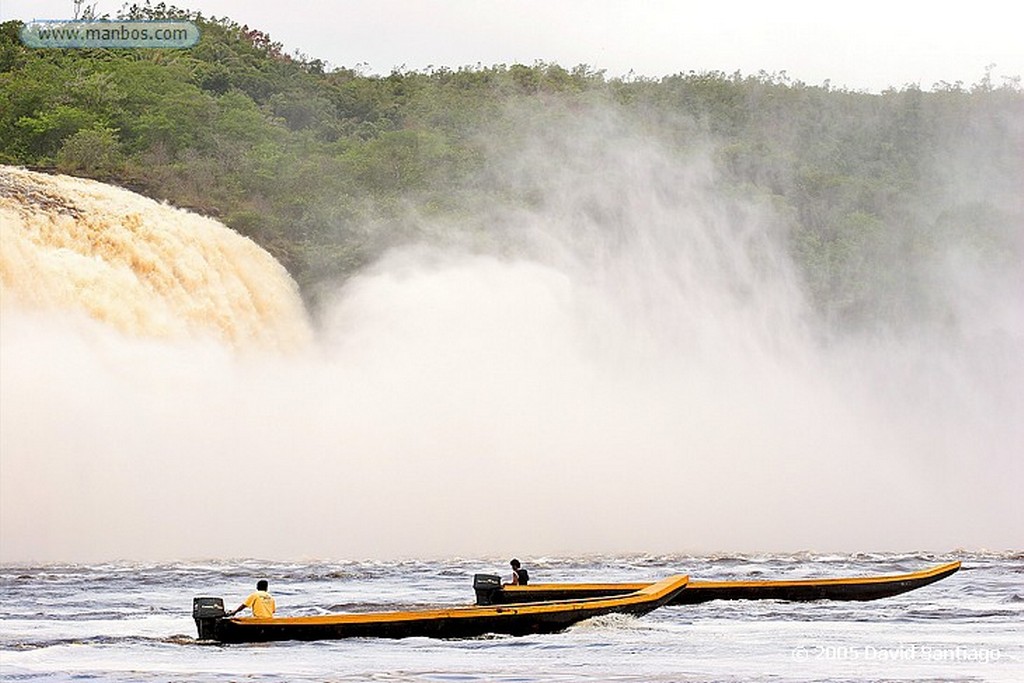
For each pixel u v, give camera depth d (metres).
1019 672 104.50
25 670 106.62
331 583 178.62
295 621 119.81
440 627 122.06
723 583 151.38
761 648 117.06
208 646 118.50
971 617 138.75
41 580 182.25
